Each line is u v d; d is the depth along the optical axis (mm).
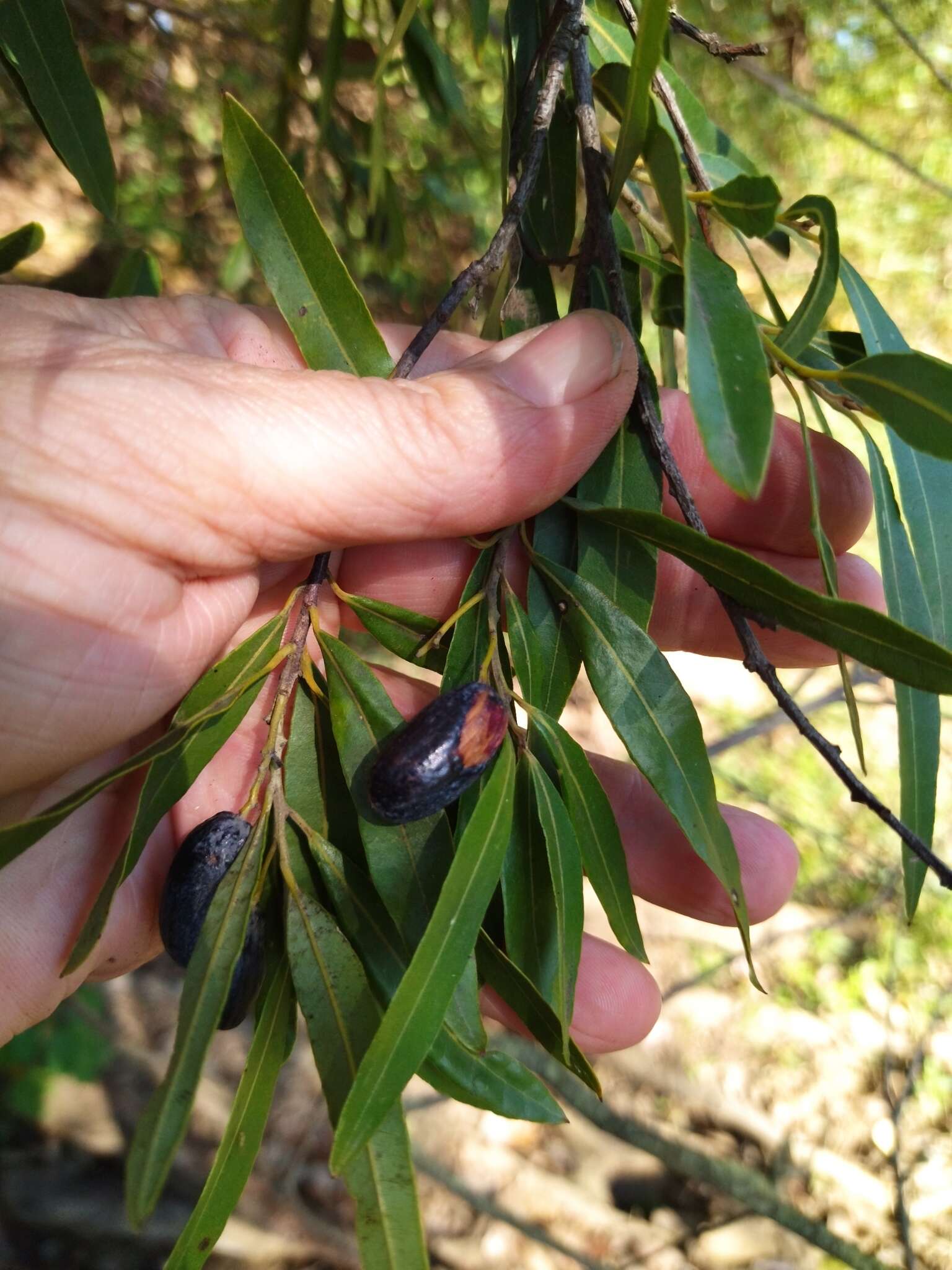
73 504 130
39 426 130
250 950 112
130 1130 319
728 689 479
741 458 89
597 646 127
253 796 118
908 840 108
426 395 135
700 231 119
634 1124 242
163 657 144
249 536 140
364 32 313
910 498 133
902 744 126
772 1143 352
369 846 118
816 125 616
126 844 112
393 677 186
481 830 105
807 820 434
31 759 144
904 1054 383
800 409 121
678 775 121
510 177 156
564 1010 108
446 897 100
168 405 130
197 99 455
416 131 432
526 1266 315
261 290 488
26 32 146
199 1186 315
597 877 122
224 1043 344
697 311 93
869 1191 345
